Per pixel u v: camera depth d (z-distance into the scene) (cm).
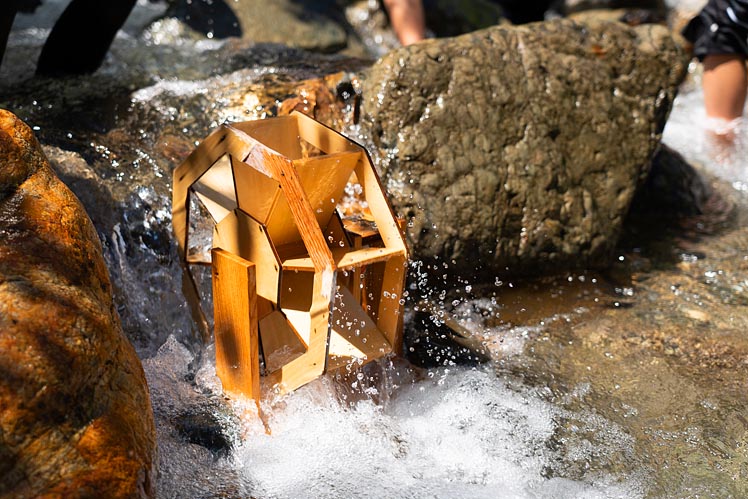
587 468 234
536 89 346
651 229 407
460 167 325
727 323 317
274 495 215
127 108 343
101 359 186
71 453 171
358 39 651
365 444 237
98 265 206
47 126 320
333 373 257
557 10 783
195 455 226
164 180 305
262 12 584
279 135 254
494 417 254
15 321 176
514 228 335
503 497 219
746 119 509
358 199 316
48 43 381
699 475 232
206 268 288
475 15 695
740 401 267
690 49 504
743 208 432
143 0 561
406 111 323
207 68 415
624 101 366
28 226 197
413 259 320
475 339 299
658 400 267
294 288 245
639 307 328
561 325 312
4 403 166
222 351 242
